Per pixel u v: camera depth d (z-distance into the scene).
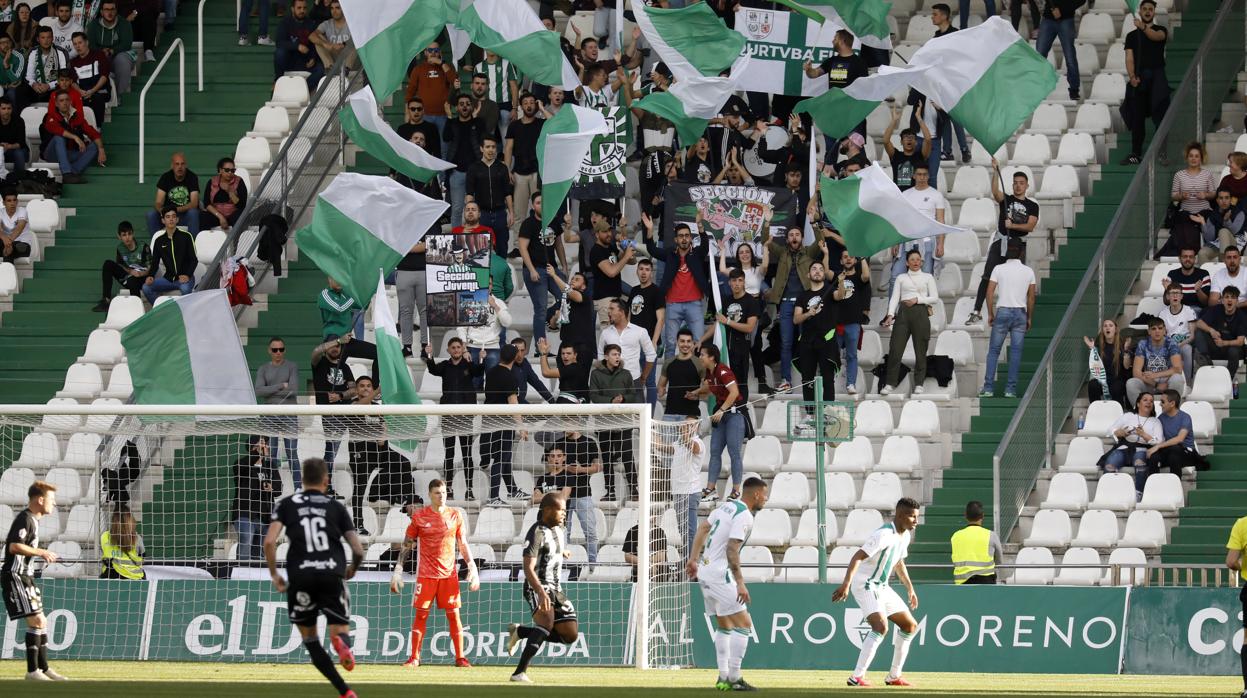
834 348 75.44
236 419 67.94
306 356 82.56
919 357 77.88
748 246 77.88
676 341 76.50
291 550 39.66
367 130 74.25
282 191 86.69
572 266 85.94
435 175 81.69
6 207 87.94
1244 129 89.38
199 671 57.09
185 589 63.34
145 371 68.19
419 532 59.09
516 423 67.25
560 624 53.44
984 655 60.50
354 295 71.44
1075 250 86.31
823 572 63.38
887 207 69.81
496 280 77.25
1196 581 66.44
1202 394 76.38
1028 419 72.06
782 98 85.50
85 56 95.31
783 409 77.44
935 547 70.94
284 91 95.38
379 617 63.34
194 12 103.19
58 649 63.06
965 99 72.56
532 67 76.38
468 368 74.00
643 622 60.72
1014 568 65.19
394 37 72.75
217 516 70.56
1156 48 87.88
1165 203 85.12
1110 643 60.03
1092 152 89.94
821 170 83.00
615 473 71.75
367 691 46.25
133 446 69.44
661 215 81.56
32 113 96.00
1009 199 79.31
